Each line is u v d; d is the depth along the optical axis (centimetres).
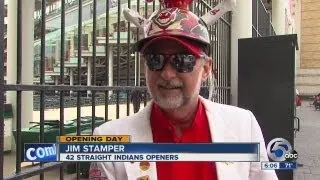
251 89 545
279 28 1752
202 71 184
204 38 177
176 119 182
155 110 186
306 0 4706
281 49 529
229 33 756
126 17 195
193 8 431
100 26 531
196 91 177
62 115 296
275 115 528
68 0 624
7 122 858
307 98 4594
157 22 174
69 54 605
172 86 174
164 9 179
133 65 404
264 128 532
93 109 330
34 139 641
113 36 439
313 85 4594
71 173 381
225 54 736
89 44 594
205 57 182
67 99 625
